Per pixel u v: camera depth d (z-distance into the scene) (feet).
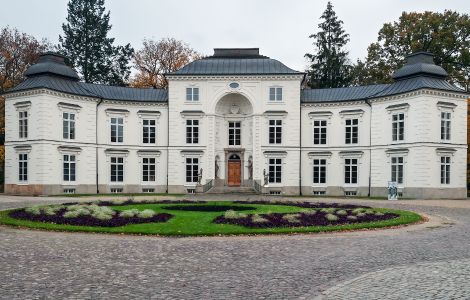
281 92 169.27
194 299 29.96
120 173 168.66
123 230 61.41
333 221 72.49
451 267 38.78
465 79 195.31
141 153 169.78
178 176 169.07
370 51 211.41
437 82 146.51
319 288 32.58
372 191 157.99
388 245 51.55
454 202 122.42
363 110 161.79
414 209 99.86
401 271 37.19
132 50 245.45
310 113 169.68
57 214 75.87
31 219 71.26
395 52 207.00
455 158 145.89
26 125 151.43
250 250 48.47
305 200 127.13
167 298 30.19
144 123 171.63
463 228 67.05
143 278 35.63
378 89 162.40
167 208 92.02
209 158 168.96
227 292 31.65
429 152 141.18
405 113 147.23
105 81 241.14
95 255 45.01
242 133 176.14
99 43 241.35
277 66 173.37
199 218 74.33
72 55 236.43
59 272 37.47
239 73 167.94
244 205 100.12
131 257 44.16
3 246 49.62
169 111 169.78
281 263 41.52
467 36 196.85
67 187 153.89
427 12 200.03
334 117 167.84
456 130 146.41
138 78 241.14
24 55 196.13
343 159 165.27
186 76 168.76
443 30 193.36
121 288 32.60
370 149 159.22
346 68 232.53
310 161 169.27
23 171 150.51
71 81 162.30
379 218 76.02
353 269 38.91
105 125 166.30
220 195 148.56
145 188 170.09
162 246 50.80
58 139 151.33
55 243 52.13
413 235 59.88
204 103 169.68
